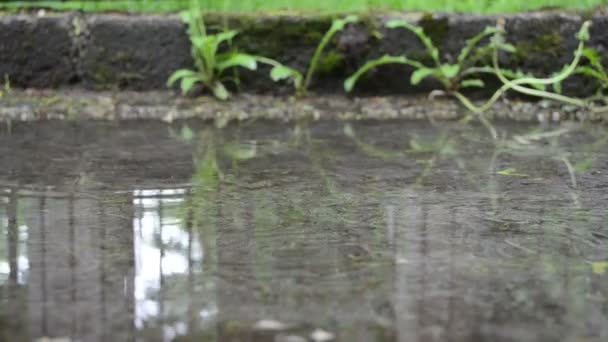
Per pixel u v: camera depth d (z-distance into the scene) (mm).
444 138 2662
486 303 1090
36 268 1253
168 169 2104
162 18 3438
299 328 997
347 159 2266
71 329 1000
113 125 2920
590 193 1828
